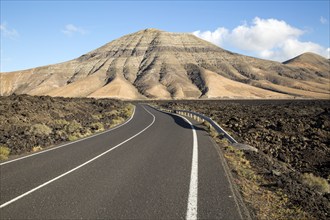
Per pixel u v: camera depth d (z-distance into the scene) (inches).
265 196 297.4
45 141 657.0
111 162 443.2
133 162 441.7
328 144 832.9
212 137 746.2
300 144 808.3
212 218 234.4
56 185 325.4
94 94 7017.7
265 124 1105.4
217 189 307.6
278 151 745.6
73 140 698.2
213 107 2354.8
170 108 2379.4
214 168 401.4
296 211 260.7
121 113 1712.6
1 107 1036.5
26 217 238.1
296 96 7431.1
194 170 389.7
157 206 259.8
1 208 258.2
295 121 1157.1
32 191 304.5
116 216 239.1
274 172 391.5
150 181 337.7
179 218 234.7
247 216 240.1
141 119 1373.0
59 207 259.0
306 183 398.6
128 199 278.1
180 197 283.0
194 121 1240.8
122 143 637.9
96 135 792.3
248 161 460.8
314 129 995.9
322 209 278.2
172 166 413.7
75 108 1473.9
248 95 7313.0
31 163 444.1
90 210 251.6
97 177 357.4
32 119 981.8
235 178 358.6
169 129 930.1
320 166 661.9
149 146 594.9
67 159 470.3
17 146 585.3
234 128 1024.2
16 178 357.1
